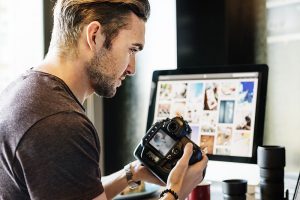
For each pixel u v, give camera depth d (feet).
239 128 3.45
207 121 3.62
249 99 3.45
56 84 2.29
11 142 2.10
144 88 5.15
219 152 3.52
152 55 5.09
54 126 2.06
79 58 2.43
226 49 4.63
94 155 2.18
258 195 3.36
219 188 3.82
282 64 4.39
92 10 2.37
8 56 4.44
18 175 2.10
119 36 2.43
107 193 3.08
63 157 2.03
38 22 4.39
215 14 4.66
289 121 4.37
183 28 4.85
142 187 3.64
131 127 5.26
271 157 3.04
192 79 3.77
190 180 2.72
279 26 4.38
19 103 2.19
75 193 2.05
